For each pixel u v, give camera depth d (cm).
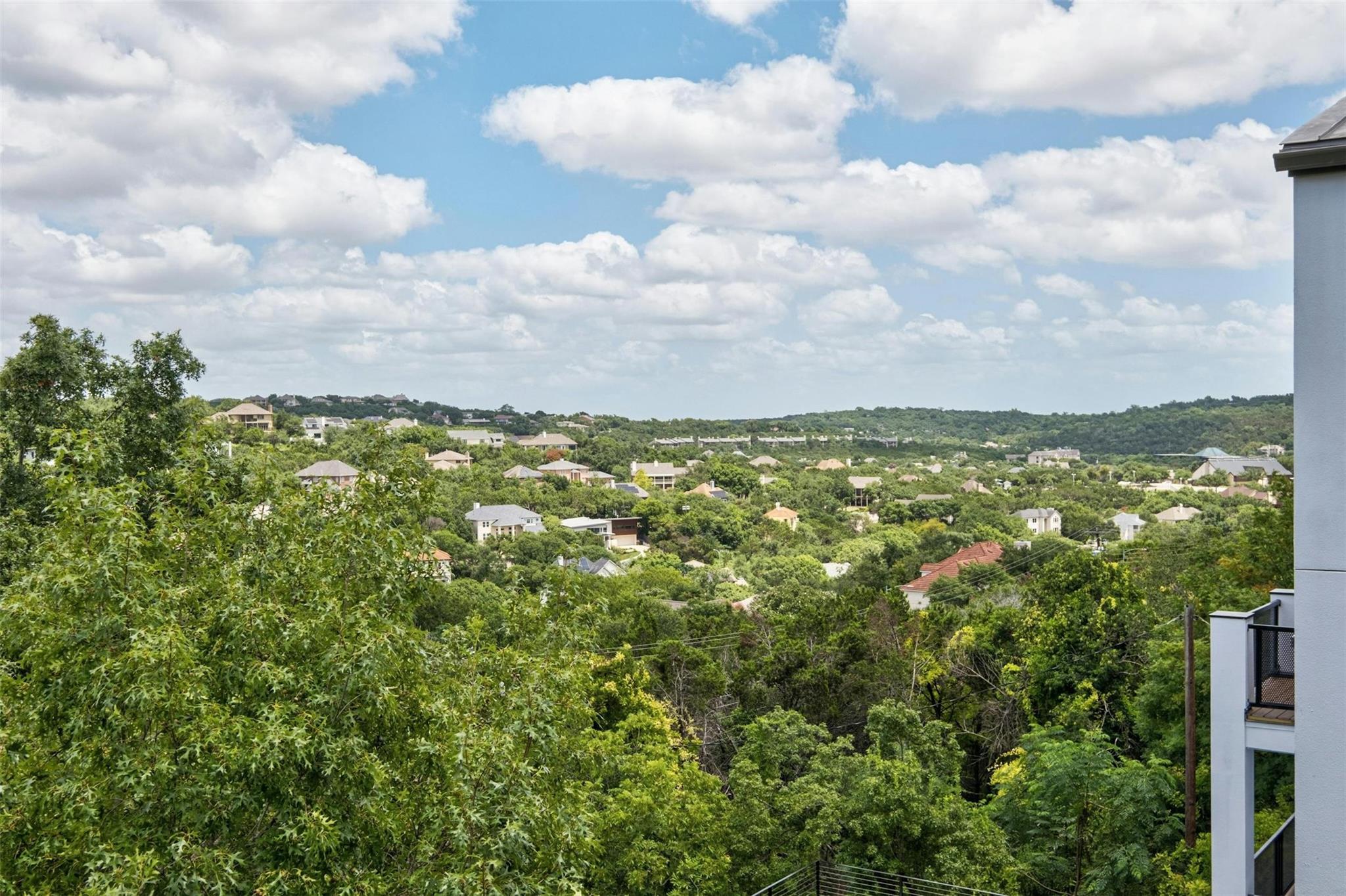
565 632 1389
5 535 2123
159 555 1015
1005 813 2023
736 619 4134
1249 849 745
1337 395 662
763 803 1767
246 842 843
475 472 13600
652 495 13712
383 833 923
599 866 1566
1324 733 676
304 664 931
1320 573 673
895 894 1594
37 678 874
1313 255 668
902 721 2030
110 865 740
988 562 8031
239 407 14638
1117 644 2839
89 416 2542
